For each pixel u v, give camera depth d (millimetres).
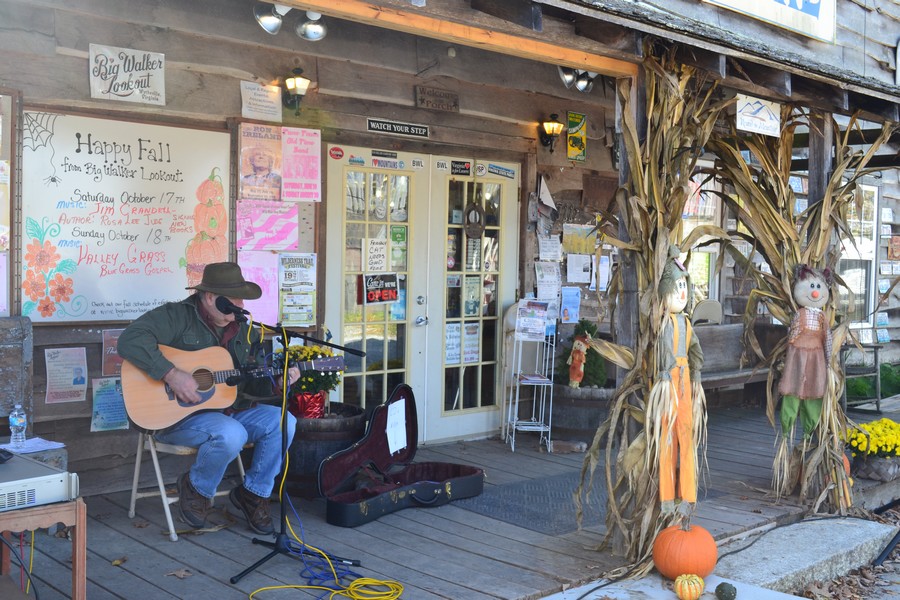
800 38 6156
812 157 5660
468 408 6957
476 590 3754
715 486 5734
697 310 7941
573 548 4379
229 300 4539
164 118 5133
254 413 4633
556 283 7430
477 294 6961
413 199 6449
